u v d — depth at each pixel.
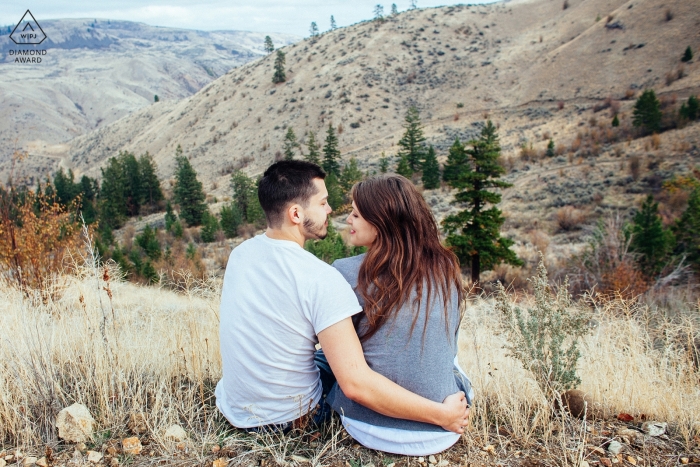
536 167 57.03
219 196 91.81
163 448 2.10
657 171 45.91
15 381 2.47
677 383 2.79
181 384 2.78
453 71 119.69
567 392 2.55
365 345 1.96
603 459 2.09
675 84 81.75
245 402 2.14
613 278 12.72
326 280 1.86
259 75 143.75
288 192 1.96
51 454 2.04
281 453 2.01
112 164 87.44
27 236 5.54
